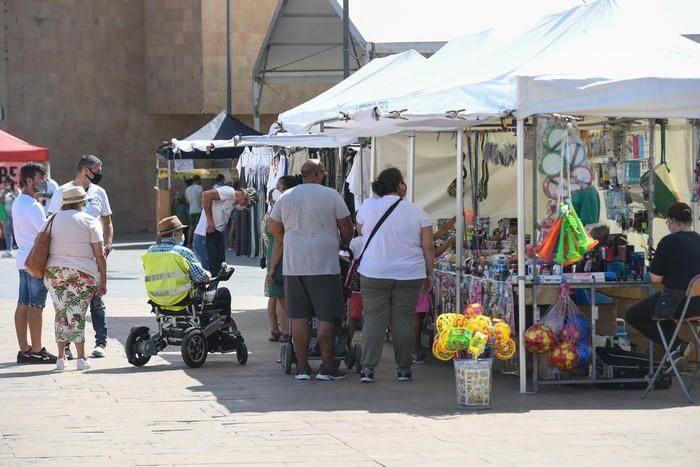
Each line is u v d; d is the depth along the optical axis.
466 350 20.02
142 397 20.95
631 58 22.39
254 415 19.17
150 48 86.56
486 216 28.89
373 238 22.47
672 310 20.38
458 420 18.70
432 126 24.83
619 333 23.38
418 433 17.64
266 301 39.75
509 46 24.30
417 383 22.66
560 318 21.38
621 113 21.00
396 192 22.80
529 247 21.89
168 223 24.91
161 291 24.72
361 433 17.64
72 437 17.41
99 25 86.25
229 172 69.81
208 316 25.14
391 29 40.53
